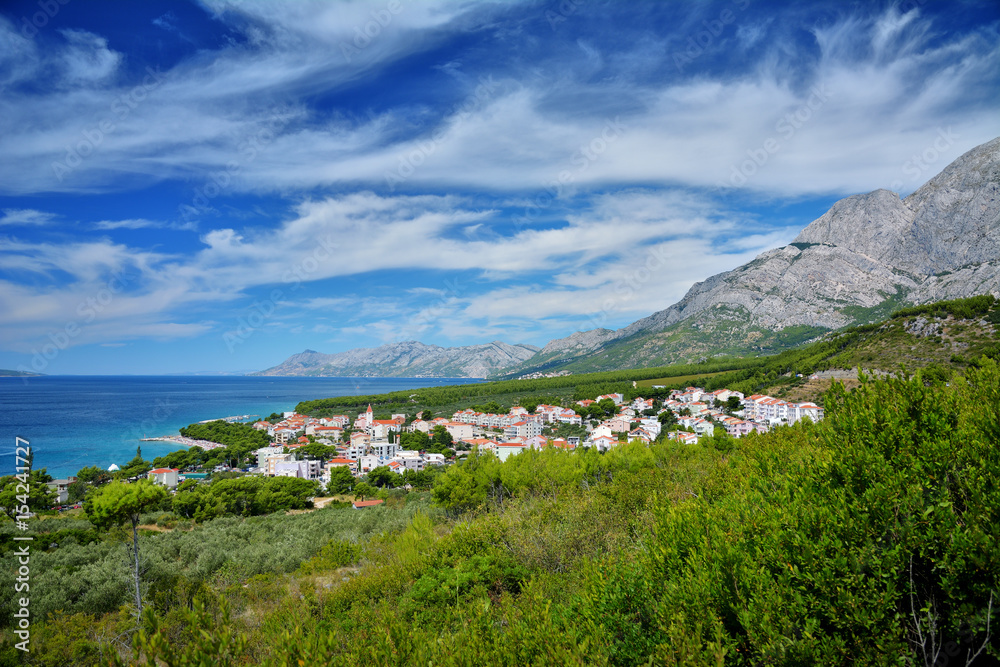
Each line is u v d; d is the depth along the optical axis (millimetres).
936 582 4539
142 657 11344
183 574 17641
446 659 5785
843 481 5770
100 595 15461
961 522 4770
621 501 15258
